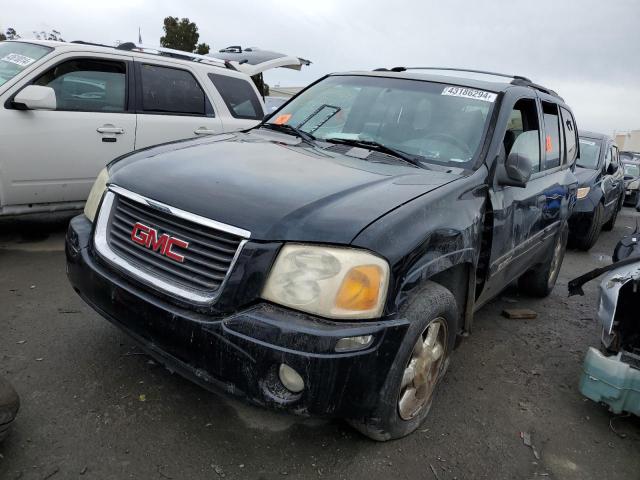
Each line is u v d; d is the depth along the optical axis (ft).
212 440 8.07
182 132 18.79
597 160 28.37
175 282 7.41
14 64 16.07
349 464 7.91
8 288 12.72
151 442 7.87
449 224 8.32
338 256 6.87
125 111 17.46
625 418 10.18
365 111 11.76
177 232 7.57
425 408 8.88
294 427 8.58
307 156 9.86
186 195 7.69
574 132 17.35
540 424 9.73
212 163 8.92
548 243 15.19
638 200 12.21
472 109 11.10
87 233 8.85
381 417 7.77
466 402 10.15
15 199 15.53
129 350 10.25
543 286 16.48
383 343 7.02
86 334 10.75
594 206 25.11
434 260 7.94
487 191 9.96
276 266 6.93
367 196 7.95
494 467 8.35
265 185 7.95
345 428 8.69
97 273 8.08
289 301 6.86
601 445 9.32
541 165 13.52
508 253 11.40
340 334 6.66
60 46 16.31
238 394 7.02
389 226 7.30
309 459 7.91
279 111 13.20
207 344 6.94
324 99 12.64
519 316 15.03
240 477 7.40
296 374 6.82
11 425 7.49
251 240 6.98
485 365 11.86
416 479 7.82
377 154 10.28
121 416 8.36
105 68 17.11
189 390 9.20
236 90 21.02
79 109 16.43
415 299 7.77
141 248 7.91
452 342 9.12
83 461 7.36
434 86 11.84
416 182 8.92
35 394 8.64
